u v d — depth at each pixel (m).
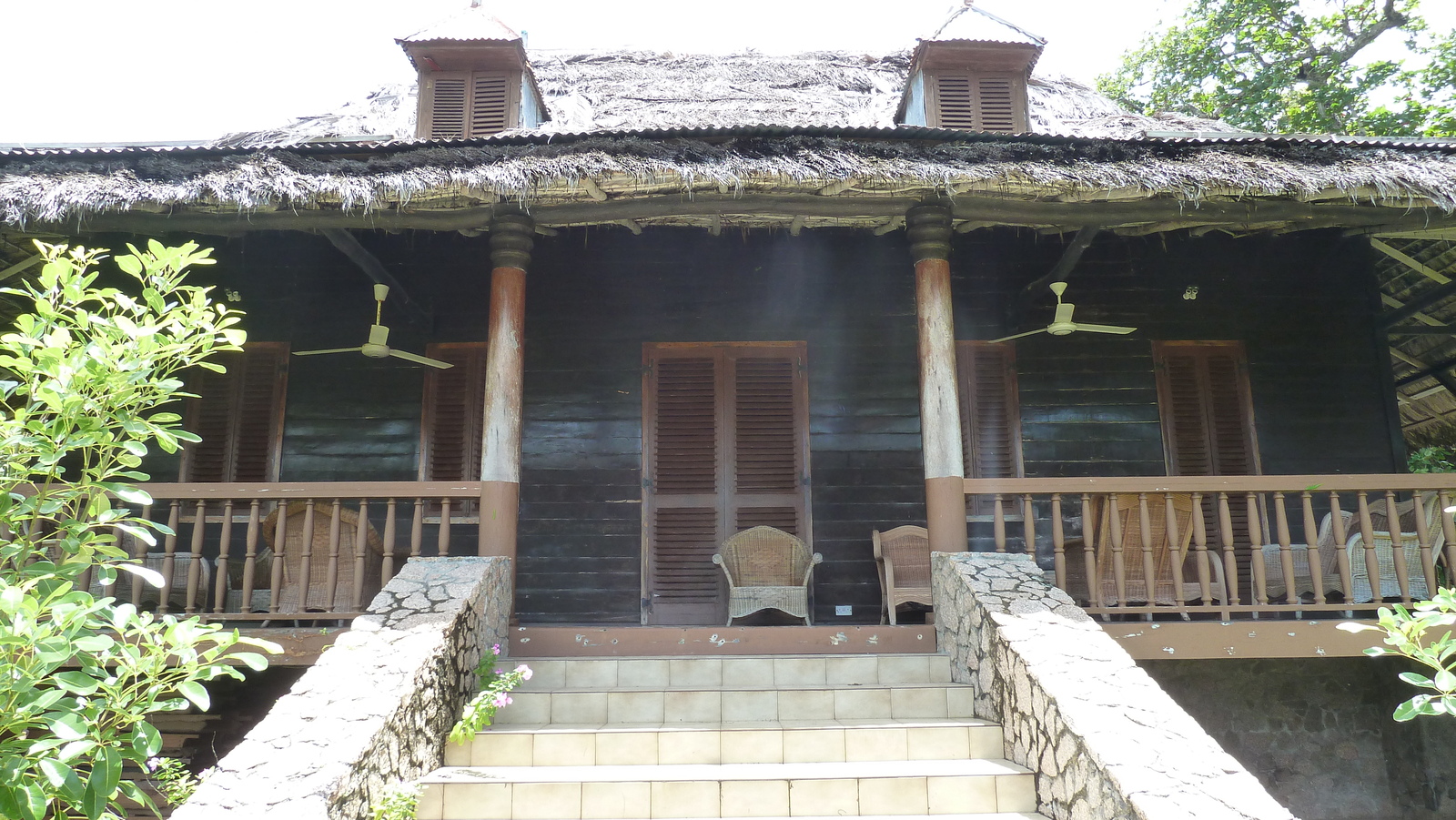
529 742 4.42
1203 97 19.62
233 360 7.86
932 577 5.58
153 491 5.25
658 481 7.64
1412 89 17.84
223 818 3.12
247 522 7.60
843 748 4.45
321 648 5.11
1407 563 5.45
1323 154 5.57
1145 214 5.72
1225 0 19.05
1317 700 6.48
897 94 8.90
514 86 7.86
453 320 7.91
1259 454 7.68
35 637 2.85
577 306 7.89
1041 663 4.12
